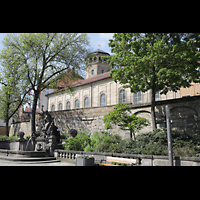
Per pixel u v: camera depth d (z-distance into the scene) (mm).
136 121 16375
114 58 17438
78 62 28500
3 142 28188
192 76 15781
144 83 16359
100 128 27391
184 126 18500
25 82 27406
